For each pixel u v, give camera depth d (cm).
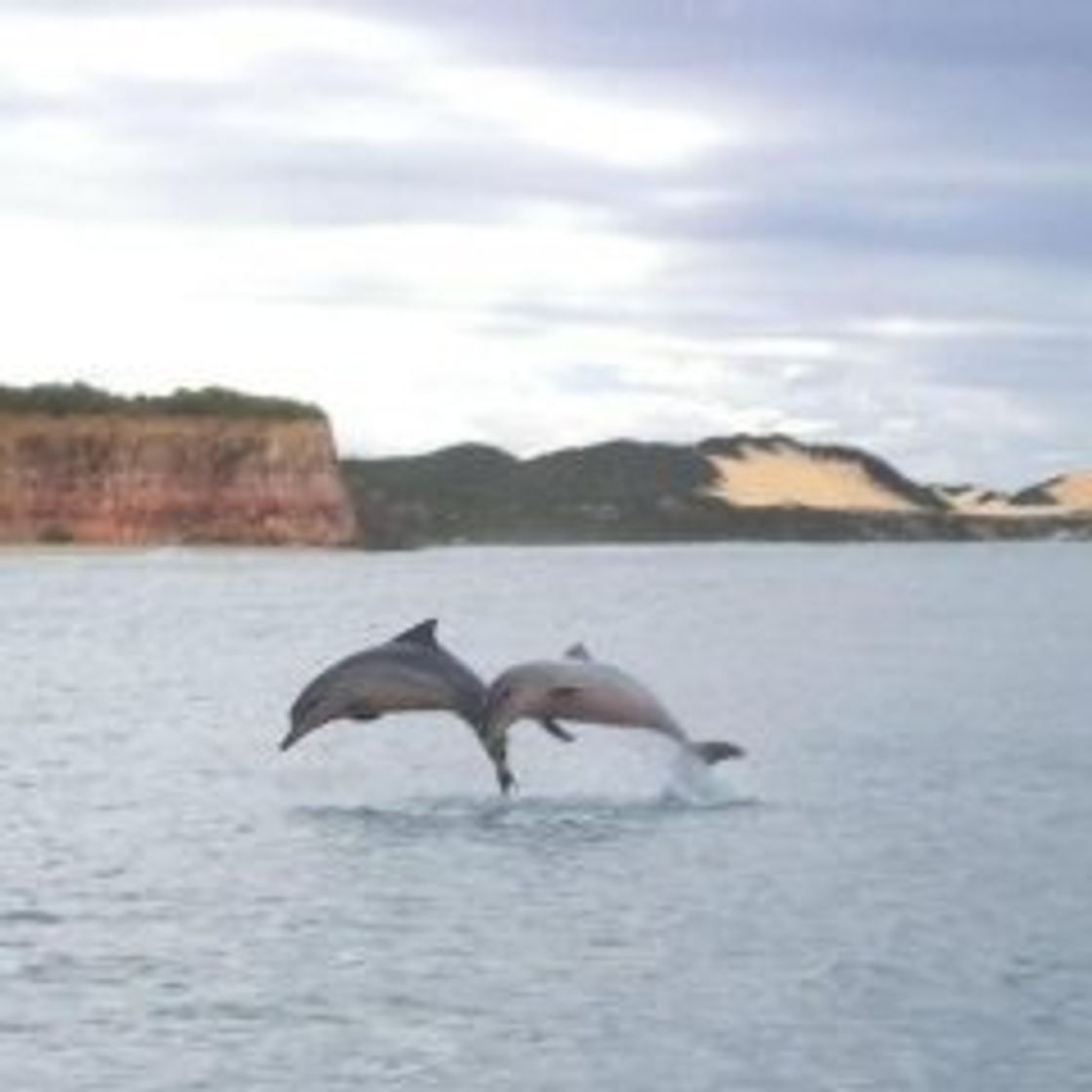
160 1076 1380
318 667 5450
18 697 4416
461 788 2859
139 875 2125
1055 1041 1459
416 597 10800
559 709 2603
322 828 2462
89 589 11256
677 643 6806
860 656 6034
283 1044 1454
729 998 1580
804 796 2723
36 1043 1457
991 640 7038
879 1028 1495
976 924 1845
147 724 3806
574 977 1652
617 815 2555
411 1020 1520
